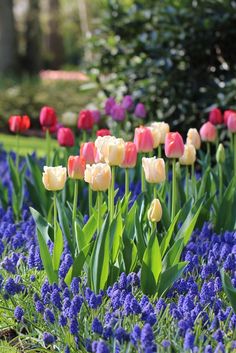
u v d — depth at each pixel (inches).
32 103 648.4
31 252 196.9
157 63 361.4
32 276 186.1
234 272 182.1
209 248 205.9
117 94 380.8
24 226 236.8
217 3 353.4
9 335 170.7
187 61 368.8
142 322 158.7
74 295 170.6
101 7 386.9
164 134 225.6
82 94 666.2
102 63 382.9
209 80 365.1
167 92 363.6
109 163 182.7
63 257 197.2
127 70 373.7
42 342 161.5
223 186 250.1
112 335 150.9
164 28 359.9
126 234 182.1
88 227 186.2
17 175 263.9
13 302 175.3
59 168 180.7
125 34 382.0
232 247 203.6
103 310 166.4
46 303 170.9
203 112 354.3
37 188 258.1
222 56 370.9
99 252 174.4
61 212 196.2
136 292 177.8
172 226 183.2
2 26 999.0
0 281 183.6
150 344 142.6
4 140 546.9
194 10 357.7
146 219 201.8
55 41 1403.8
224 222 223.8
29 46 1123.3
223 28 358.0
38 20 1136.2
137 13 371.6
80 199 256.4
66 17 1347.2
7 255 215.3
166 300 172.2
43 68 1326.3
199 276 184.9
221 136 341.7
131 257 183.8
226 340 148.2
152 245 172.7
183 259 201.2
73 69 1374.3
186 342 141.0
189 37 359.9
